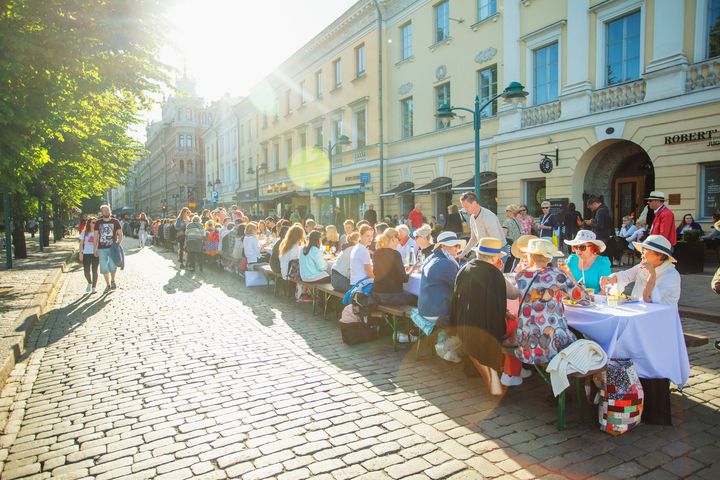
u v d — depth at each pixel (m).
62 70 7.97
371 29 24.45
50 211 25.83
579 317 4.23
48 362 5.80
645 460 3.36
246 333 7.00
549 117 15.40
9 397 4.75
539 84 16.00
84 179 19.59
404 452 3.53
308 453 3.55
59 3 7.68
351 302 6.39
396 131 23.50
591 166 14.85
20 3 7.41
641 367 3.93
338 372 5.29
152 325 7.55
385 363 5.59
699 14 11.66
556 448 3.55
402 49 23.09
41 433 3.98
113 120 17.48
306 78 32.03
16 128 7.92
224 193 53.47
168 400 4.59
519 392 4.68
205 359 5.80
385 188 24.28
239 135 46.94
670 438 3.66
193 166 75.88
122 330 7.26
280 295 10.23
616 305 4.36
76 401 4.62
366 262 7.04
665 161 12.34
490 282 4.39
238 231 13.17
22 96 7.68
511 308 4.99
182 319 7.95
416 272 6.98
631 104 12.94
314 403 4.46
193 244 14.33
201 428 3.99
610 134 13.51
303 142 33.84
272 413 4.26
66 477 3.31
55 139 14.06
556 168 15.12
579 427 3.89
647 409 3.91
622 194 15.02
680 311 7.33
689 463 3.30
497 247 4.46
